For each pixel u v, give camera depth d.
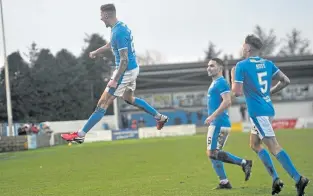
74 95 147.25
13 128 101.62
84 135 17.77
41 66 148.75
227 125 23.83
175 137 94.19
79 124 122.69
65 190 25.66
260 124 19.53
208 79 138.25
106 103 17.81
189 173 31.44
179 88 135.62
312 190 21.83
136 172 33.38
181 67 136.12
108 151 59.94
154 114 19.22
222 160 23.67
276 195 20.88
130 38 17.77
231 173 30.38
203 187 24.48
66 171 36.78
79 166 40.62
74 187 26.77
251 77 19.47
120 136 102.69
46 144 89.44
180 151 53.53
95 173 34.09
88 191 24.73
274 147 19.61
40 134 89.62
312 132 85.38
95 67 165.50
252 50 19.86
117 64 18.02
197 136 93.75
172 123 133.00
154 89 135.88
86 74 154.00
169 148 59.81
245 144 60.47
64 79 146.88
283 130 98.31
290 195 20.73
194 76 137.75
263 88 19.62
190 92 135.62
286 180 25.88
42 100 141.75
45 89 141.88
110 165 40.03
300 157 38.56
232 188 23.64
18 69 142.50
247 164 23.64
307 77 137.12
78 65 153.00
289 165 19.36
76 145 82.38
